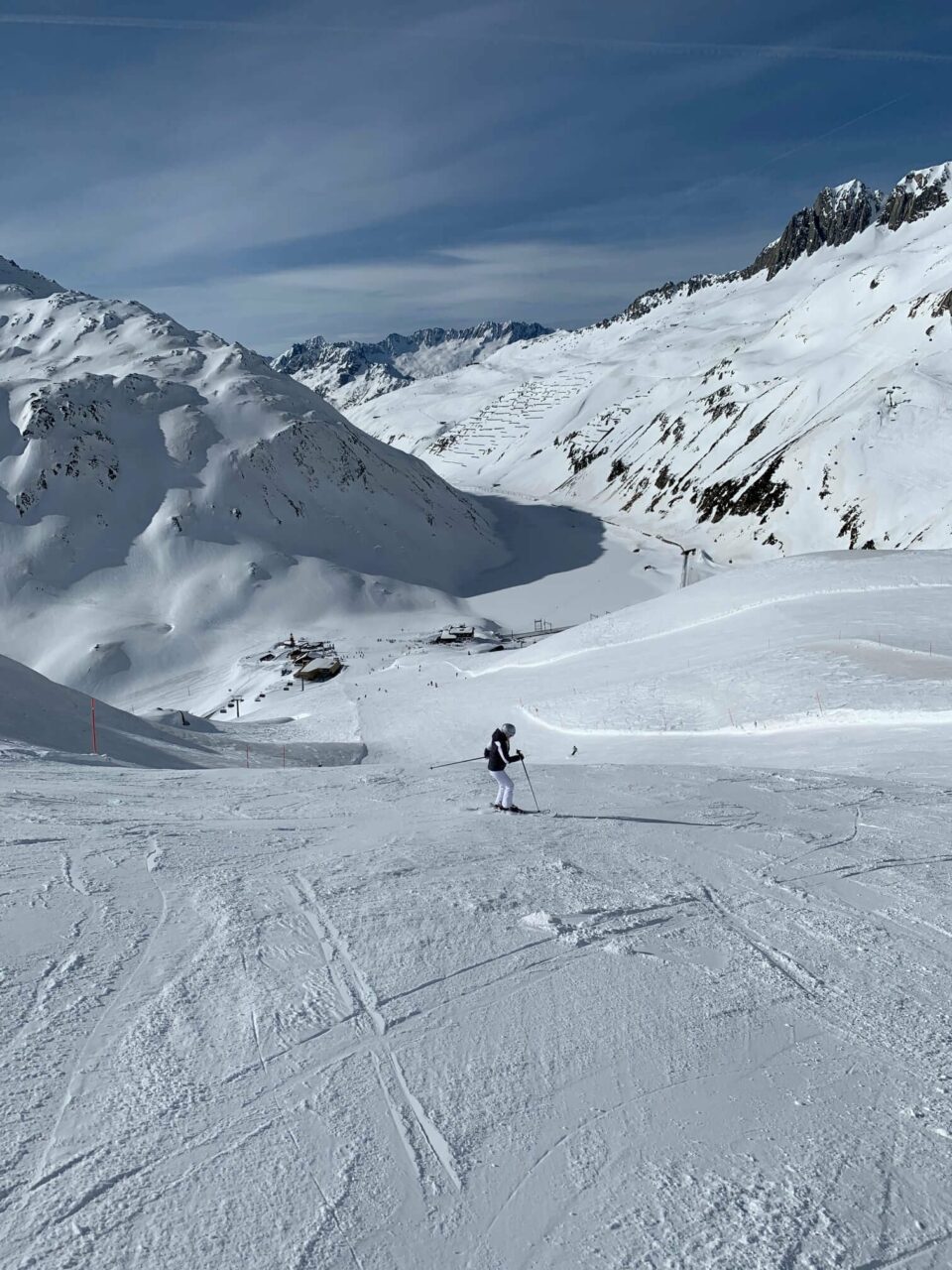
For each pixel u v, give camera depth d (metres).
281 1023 5.36
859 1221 3.74
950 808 12.41
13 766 20.11
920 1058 5.11
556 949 6.64
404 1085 4.70
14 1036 5.11
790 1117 4.48
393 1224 3.67
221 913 7.35
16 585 148.12
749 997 5.87
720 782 15.09
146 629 139.25
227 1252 3.47
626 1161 4.11
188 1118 4.35
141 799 14.37
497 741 12.21
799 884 8.50
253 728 66.81
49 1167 3.94
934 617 42.78
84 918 7.20
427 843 10.06
